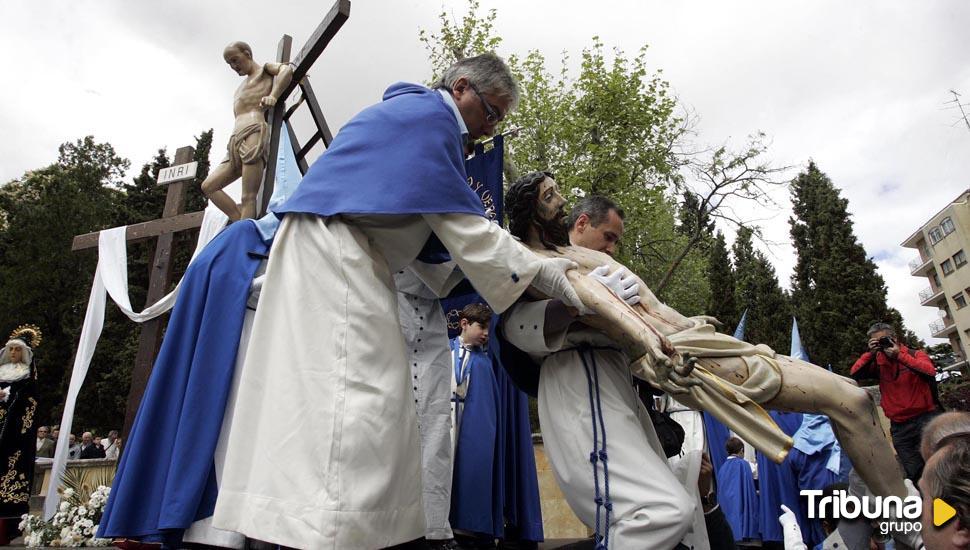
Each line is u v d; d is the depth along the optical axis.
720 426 5.77
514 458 4.35
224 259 2.36
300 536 1.51
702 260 24.16
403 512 1.67
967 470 1.33
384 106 2.00
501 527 4.01
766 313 38.88
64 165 40.41
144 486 2.08
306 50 5.55
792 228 44.19
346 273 1.78
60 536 5.20
